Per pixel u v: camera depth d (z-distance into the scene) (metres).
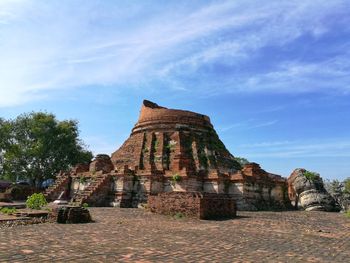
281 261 9.97
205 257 9.99
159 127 46.38
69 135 62.00
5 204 30.41
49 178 61.38
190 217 22.30
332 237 15.81
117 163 44.41
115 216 22.61
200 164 41.81
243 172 38.66
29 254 9.51
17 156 59.38
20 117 61.31
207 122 49.19
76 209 18.45
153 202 25.48
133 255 9.84
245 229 17.36
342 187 54.38
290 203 44.66
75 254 9.70
